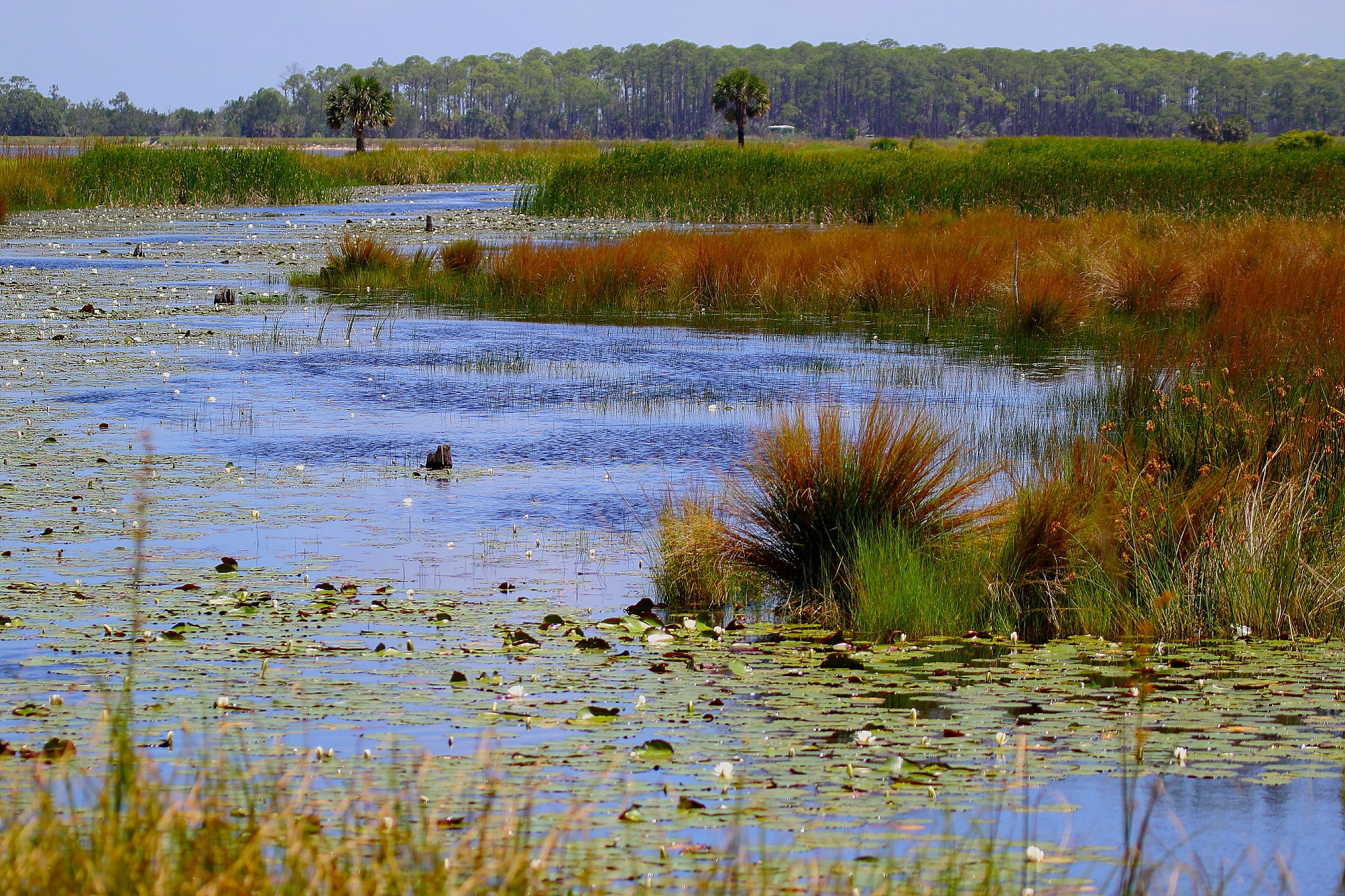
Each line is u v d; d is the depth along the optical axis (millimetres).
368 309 46469
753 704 12117
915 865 8492
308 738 10812
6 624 14180
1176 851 8930
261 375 32469
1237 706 12227
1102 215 65375
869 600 15156
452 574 16891
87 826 8344
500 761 10344
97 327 40094
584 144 161875
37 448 23875
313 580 16438
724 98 188500
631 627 14695
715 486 21656
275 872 7629
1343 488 17812
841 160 100688
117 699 11742
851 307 45969
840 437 17328
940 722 11641
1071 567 15852
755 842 8820
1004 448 24062
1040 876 8398
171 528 18766
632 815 9148
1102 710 12055
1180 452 19797
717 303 47562
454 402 29594
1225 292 39469
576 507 20531
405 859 7980
